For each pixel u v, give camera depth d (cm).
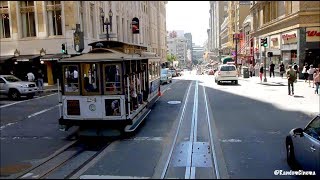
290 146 872
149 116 1638
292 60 3662
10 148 1131
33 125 1524
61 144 1170
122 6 5238
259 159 936
